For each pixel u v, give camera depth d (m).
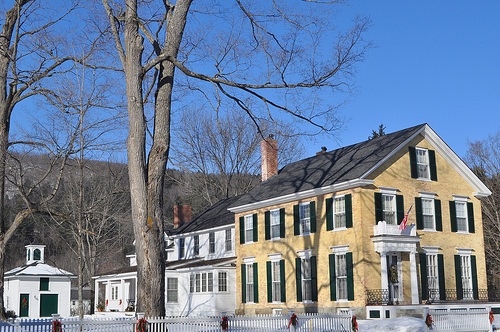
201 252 49.97
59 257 77.88
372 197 34.34
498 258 50.62
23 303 52.59
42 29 25.20
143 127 20.02
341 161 38.53
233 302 43.59
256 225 41.75
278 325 21.47
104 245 65.19
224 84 21.22
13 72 23.94
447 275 36.22
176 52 20.67
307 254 37.06
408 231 34.53
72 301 71.12
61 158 28.69
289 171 43.72
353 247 33.88
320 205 36.72
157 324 18.80
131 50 20.16
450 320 24.25
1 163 25.12
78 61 25.00
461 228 37.88
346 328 22.66
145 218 19.41
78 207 31.02
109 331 18.41
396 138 37.03
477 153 56.03
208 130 60.31
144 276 19.09
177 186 79.56
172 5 21.59
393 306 31.84
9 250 77.00
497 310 35.66
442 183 37.56
